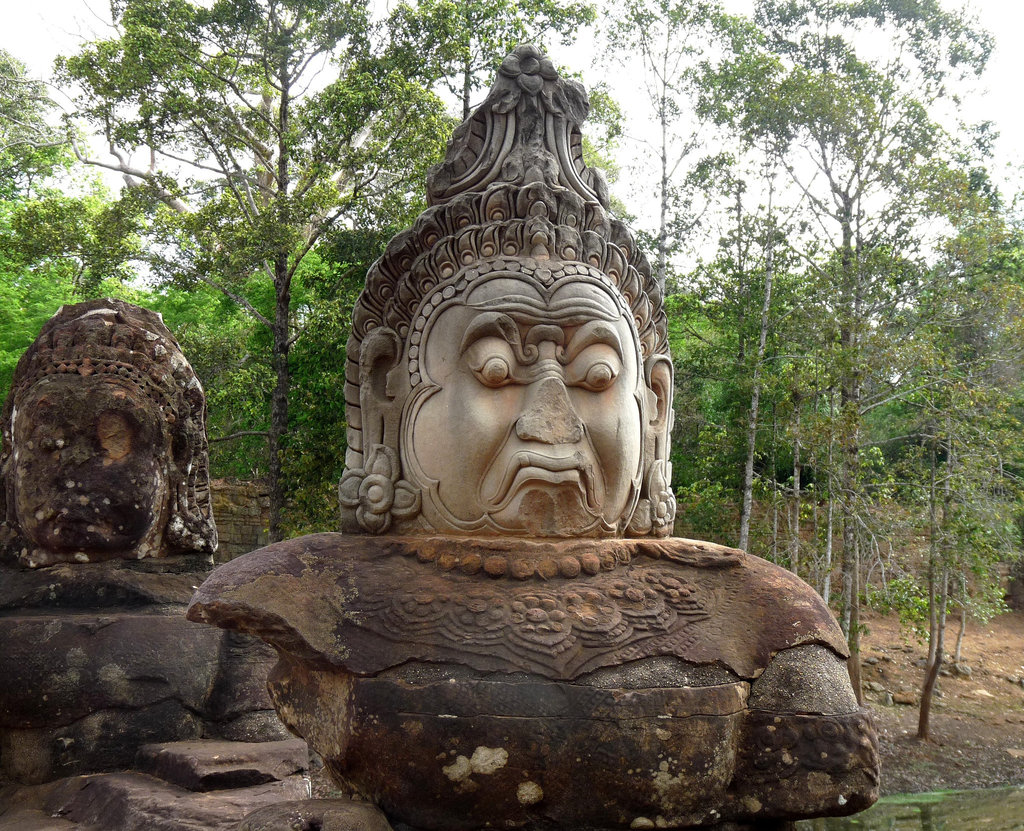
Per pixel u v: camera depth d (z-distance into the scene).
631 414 2.67
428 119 10.41
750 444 11.95
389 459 2.65
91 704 3.89
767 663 2.33
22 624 3.93
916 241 11.10
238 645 4.33
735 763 2.27
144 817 3.21
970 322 11.16
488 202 2.68
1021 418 14.00
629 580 2.44
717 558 2.55
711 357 14.06
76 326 4.49
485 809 2.12
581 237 2.71
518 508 2.46
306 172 10.90
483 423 2.49
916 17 12.30
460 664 2.19
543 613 2.26
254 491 13.26
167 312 16.44
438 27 10.43
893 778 9.04
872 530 10.82
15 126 16.23
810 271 12.60
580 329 2.57
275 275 11.48
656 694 2.18
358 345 2.79
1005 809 7.93
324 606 2.32
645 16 13.27
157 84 10.77
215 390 11.34
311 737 2.39
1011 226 15.44
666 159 13.47
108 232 10.91
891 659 12.97
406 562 2.45
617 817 2.15
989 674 12.79
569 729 2.12
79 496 4.27
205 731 4.18
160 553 4.58
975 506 10.13
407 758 2.12
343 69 11.30
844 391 11.45
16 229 11.00
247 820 2.19
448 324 2.61
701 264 13.90
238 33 11.00
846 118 11.29
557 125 2.87
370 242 10.49
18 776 3.86
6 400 4.70
